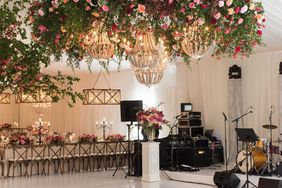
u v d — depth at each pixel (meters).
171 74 14.19
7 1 2.99
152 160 10.23
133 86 15.48
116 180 10.44
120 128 15.98
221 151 12.49
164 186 9.50
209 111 13.05
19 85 2.85
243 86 12.27
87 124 17.44
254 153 9.78
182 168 11.01
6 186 9.52
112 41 4.79
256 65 11.98
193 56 4.77
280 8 8.24
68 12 3.51
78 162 12.55
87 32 4.20
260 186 6.74
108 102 12.34
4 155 11.33
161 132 14.15
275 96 11.49
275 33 9.70
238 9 3.70
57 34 3.64
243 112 12.20
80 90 17.66
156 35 4.35
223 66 12.73
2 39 2.80
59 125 18.53
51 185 9.66
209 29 4.23
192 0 3.55
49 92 3.03
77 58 4.81
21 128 17.80
